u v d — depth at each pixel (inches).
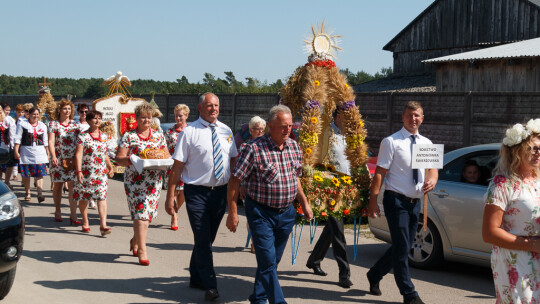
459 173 270.1
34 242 324.2
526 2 1095.6
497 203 147.5
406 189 222.1
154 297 232.7
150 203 279.6
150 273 267.6
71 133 388.8
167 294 237.1
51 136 382.6
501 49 853.8
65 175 380.8
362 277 268.2
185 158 231.5
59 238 335.6
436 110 508.7
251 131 316.5
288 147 209.2
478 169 263.9
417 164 219.8
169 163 273.1
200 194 230.1
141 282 253.1
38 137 458.3
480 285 258.5
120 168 603.2
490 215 148.3
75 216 375.9
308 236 352.2
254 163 203.2
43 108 522.3
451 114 496.7
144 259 281.3
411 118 223.6
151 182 278.7
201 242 229.6
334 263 293.0
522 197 146.5
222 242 336.2
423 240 280.1
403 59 1293.1
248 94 700.0
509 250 147.3
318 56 262.8
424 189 223.3
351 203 252.7
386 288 251.9
